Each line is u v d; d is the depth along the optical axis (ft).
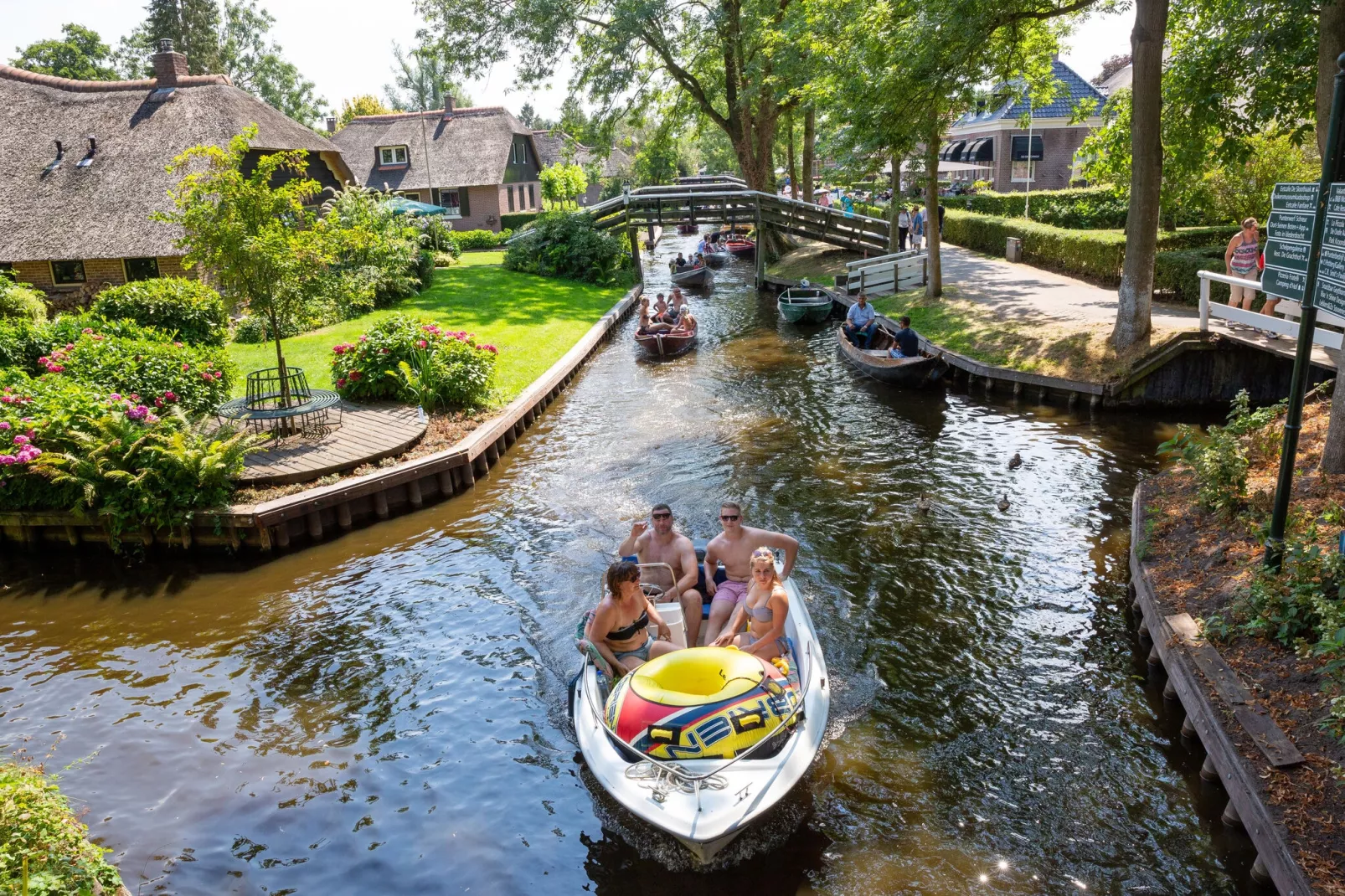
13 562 35.70
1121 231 84.74
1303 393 21.50
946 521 35.14
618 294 98.17
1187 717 21.21
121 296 59.88
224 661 27.48
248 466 38.99
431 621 29.43
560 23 105.09
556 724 23.68
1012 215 116.16
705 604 26.61
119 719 24.35
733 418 51.29
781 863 18.33
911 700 23.75
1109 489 38.04
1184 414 48.65
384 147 160.66
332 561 34.81
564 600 30.22
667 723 18.66
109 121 85.40
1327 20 38.63
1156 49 46.29
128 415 37.14
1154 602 24.31
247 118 88.99
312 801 20.97
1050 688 24.02
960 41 53.78
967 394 54.95
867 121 62.75
